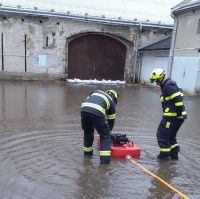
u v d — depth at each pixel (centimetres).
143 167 529
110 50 2183
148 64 2125
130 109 1102
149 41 2220
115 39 2172
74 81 2048
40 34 1997
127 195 429
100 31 2109
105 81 2164
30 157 552
